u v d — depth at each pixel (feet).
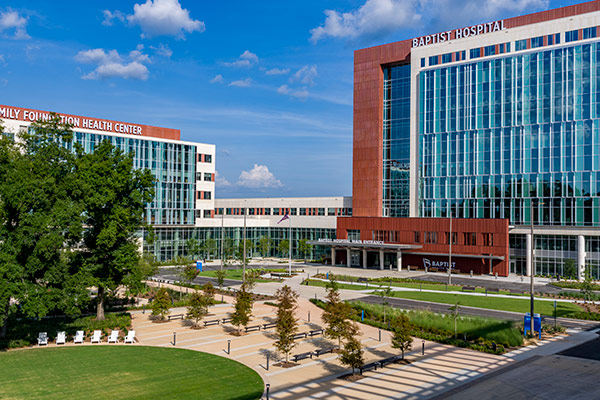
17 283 116.16
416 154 347.36
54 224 122.01
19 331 136.15
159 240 351.25
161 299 160.04
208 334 142.41
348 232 360.69
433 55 342.85
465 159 324.60
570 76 288.10
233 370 107.04
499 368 108.68
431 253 319.06
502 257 293.43
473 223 305.32
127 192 157.17
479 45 325.42
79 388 93.56
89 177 141.90
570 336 140.67
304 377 102.58
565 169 288.10
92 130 321.73
